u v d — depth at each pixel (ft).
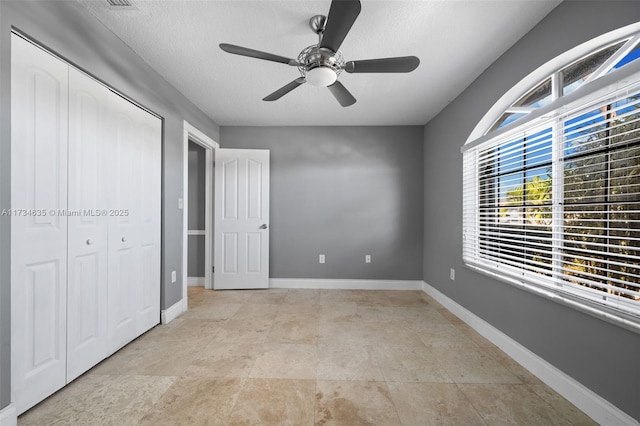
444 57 7.33
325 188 13.23
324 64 5.62
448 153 10.49
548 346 5.81
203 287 13.32
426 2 5.42
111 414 4.83
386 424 4.67
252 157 12.81
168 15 5.86
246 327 8.61
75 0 5.40
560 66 5.95
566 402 5.22
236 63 7.73
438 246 11.38
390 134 13.14
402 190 13.16
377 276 13.21
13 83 4.43
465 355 6.97
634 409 4.22
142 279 7.86
